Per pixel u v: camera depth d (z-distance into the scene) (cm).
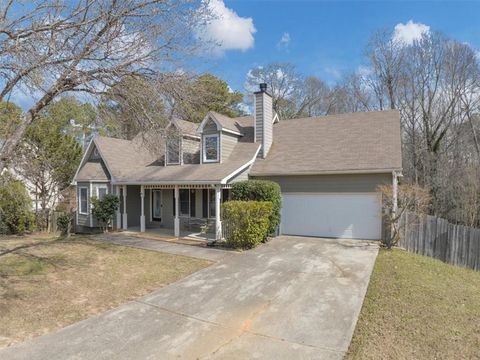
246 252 1116
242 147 1641
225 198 1573
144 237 1452
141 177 1612
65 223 1762
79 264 969
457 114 2533
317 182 1420
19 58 630
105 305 656
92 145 1934
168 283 800
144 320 582
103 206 1683
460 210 2239
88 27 727
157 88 822
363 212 1345
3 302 655
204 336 519
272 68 3744
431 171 2506
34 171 1714
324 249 1149
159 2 761
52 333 530
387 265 938
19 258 1035
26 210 1742
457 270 1045
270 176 1498
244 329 543
